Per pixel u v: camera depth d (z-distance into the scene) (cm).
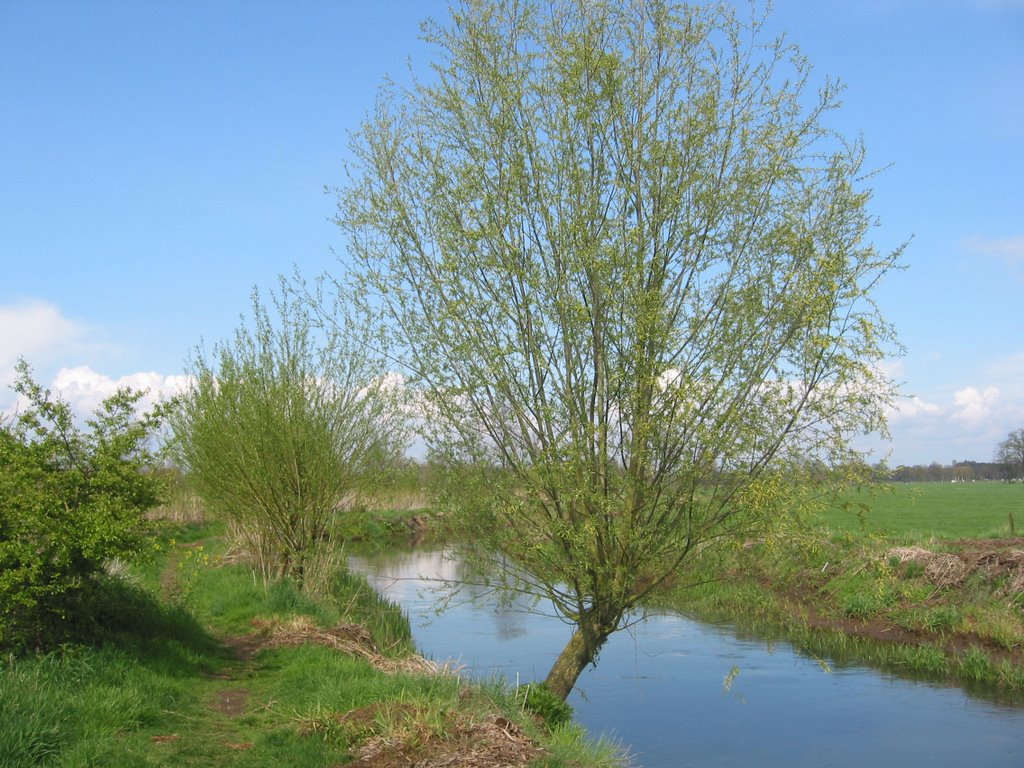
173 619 1209
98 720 774
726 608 1938
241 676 1095
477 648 1661
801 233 970
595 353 998
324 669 1080
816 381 944
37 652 886
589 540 951
